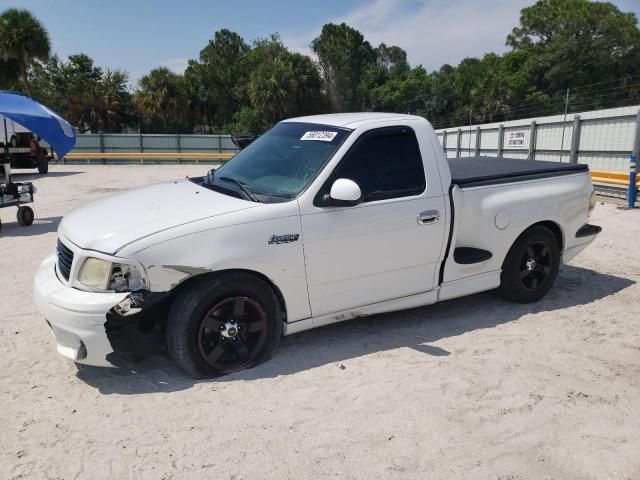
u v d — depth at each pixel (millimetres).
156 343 3619
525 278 5184
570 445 2947
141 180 20578
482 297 5398
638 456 2854
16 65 35625
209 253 3453
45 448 2900
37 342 4348
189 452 2861
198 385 3557
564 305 5191
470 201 4645
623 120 12977
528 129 16516
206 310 3525
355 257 4004
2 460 2797
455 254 4641
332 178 3910
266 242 3623
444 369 3816
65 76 53000
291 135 4543
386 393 3469
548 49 53375
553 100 49625
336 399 3393
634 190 10961
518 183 4977
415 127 4383
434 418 3189
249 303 3686
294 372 3748
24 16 34125
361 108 57375
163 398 3404
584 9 53188
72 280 3473
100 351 3361
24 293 5727
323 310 4004
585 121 14188
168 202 3947
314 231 3797
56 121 10555
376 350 4137
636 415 3250
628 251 7398
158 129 50406
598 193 13359
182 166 30609
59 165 30922
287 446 2914
